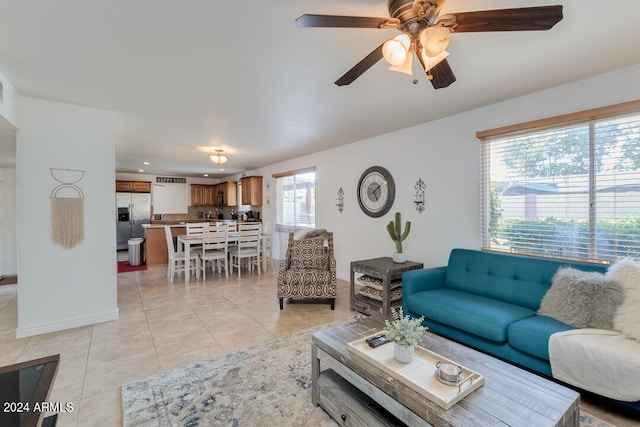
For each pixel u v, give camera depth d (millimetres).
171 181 9258
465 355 1625
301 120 3516
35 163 2814
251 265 5809
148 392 1952
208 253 5156
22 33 1743
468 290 2812
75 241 2990
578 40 1848
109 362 2334
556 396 1274
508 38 1821
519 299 2443
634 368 1525
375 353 1617
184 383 2055
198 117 3375
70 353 2475
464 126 3242
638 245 2219
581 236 2488
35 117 2807
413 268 3334
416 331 1544
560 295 2111
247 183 7734
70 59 2062
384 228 4246
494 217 3049
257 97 2785
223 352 2496
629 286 1832
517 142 2871
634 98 2188
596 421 1674
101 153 3104
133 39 1821
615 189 2320
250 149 5230
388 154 4137
